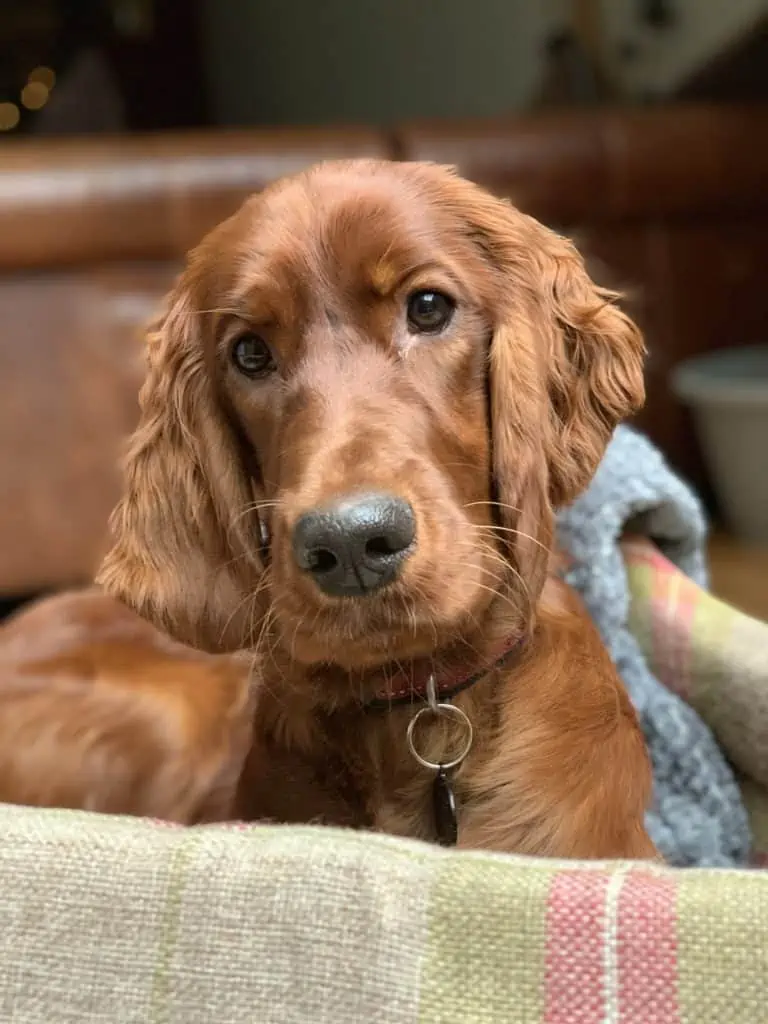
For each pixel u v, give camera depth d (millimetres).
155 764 694
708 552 1241
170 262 1102
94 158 1054
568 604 568
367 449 468
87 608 766
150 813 691
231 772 688
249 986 393
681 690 656
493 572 506
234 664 724
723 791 630
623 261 1274
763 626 632
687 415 1360
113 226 1063
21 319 1074
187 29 2787
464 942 385
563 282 560
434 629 466
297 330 506
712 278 1316
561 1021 373
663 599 665
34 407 1098
